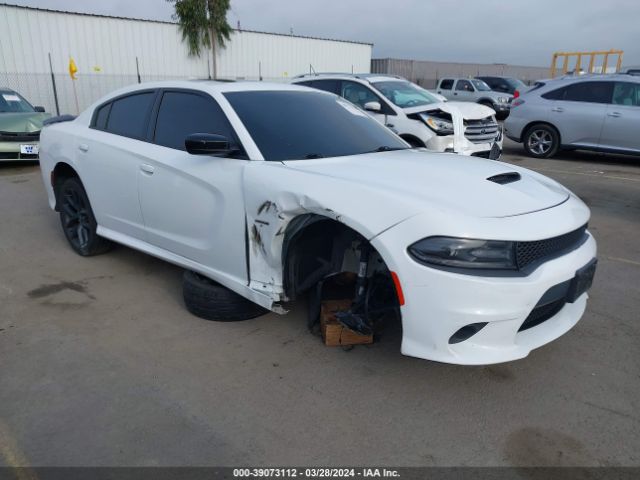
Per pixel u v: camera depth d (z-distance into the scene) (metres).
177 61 21.08
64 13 17.73
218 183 3.21
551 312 2.80
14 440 2.39
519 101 11.22
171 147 3.69
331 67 26.36
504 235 2.39
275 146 3.27
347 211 2.60
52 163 4.80
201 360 3.08
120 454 2.30
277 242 2.93
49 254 4.95
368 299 2.85
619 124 9.84
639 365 3.09
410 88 8.87
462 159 3.47
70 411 2.60
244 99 3.58
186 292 3.60
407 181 2.79
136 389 2.79
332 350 3.21
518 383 2.89
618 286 4.28
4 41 16.67
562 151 12.36
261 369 2.99
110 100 4.45
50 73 17.77
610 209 6.86
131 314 3.68
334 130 3.67
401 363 3.07
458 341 2.46
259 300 3.09
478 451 2.36
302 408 2.65
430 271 2.38
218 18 21.20
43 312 3.70
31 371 2.95
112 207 4.21
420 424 2.54
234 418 2.56
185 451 2.33
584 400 2.75
